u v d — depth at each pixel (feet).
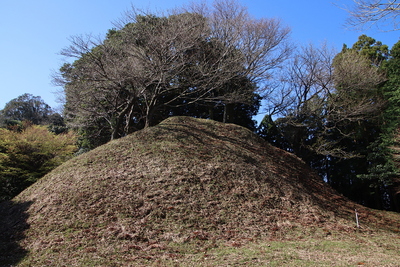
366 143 81.61
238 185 39.83
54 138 57.52
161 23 57.98
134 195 33.68
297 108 81.46
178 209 32.35
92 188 34.58
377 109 73.56
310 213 37.37
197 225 30.14
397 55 74.08
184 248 25.44
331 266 20.94
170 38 51.49
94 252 23.68
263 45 76.38
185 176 38.58
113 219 29.27
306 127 82.38
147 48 52.75
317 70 79.77
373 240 31.65
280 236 29.89
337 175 88.48
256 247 26.02
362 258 23.58
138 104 64.03
